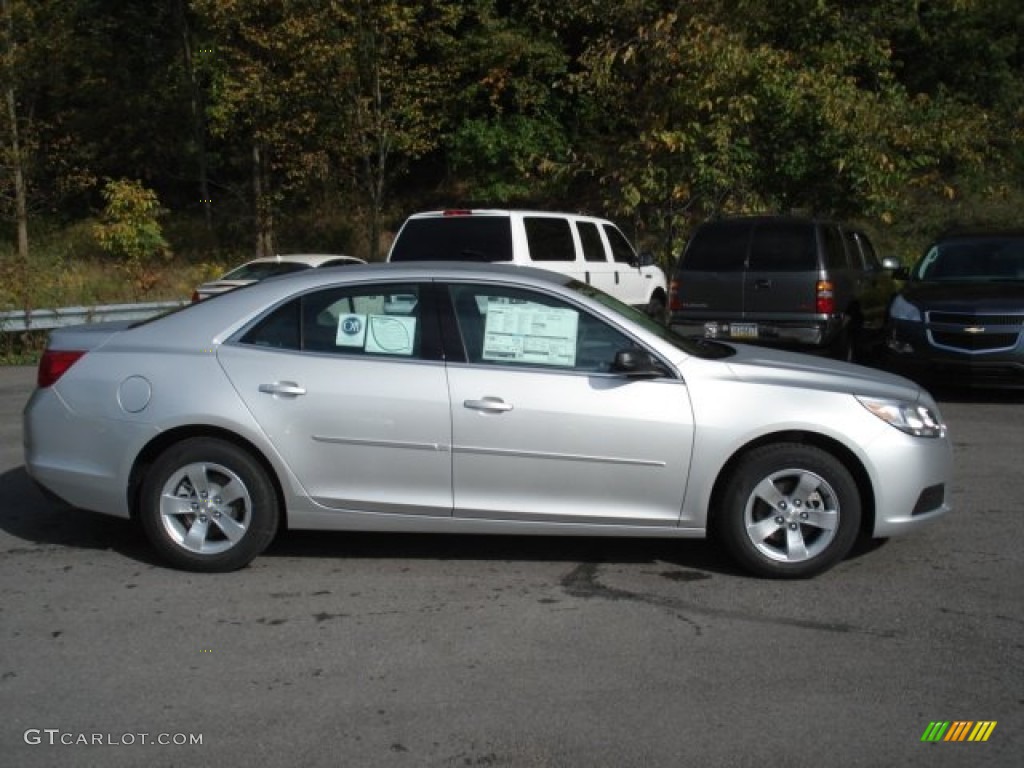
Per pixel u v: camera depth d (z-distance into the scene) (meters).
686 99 14.84
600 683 4.38
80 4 23.64
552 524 5.61
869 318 13.60
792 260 11.85
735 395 5.54
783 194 16.72
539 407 5.52
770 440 5.60
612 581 5.63
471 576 5.72
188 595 5.42
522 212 12.20
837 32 17.23
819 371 5.80
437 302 5.72
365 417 5.57
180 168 27.78
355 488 5.63
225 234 26.34
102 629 4.98
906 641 4.81
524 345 5.66
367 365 5.63
